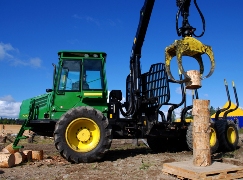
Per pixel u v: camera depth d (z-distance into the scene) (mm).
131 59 8445
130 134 8047
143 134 8102
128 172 5531
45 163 6684
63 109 7246
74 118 6699
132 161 6805
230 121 9234
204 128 5156
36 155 7117
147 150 9445
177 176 4996
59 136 6570
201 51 5500
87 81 7375
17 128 28688
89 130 6895
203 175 4547
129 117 8125
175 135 8531
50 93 7609
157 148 9250
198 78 5418
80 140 6773
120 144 11961
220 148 8992
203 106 5227
